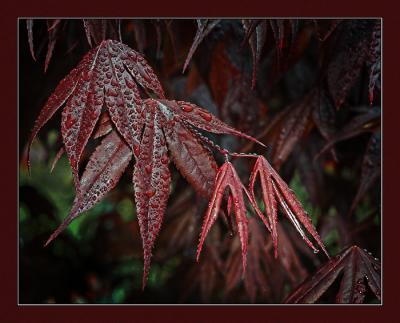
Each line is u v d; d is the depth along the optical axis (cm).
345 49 53
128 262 93
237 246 69
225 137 67
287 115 59
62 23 52
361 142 64
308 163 67
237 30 57
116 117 42
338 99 54
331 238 77
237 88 62
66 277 83
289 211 43
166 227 80
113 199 89
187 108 43
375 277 48
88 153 67
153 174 42
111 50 44
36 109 64
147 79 44
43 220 82
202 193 43
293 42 53
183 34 56
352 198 71
